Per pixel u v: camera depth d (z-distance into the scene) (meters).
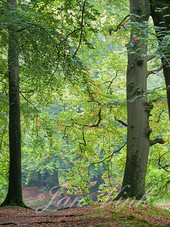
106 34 15.77
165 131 15.74
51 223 6.67
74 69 10.99
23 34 9.86
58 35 10.03
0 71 13.23
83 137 16.19
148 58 12.12
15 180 12.45
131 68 12.03
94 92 15.70
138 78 11.87
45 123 16.11
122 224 6.50
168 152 15.20
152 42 6.41
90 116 16.11
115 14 15.35
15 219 7.77
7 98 13.27
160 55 6.36
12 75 13.13
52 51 10.52
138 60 11.82
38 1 11.07
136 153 11.44
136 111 11.70
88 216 7.46
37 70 10.81
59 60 10.77
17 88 13.08
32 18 9.73
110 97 15.84
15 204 12.05
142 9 11.06
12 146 12.75
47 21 10.58
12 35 9.67
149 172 14.98
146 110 11.68
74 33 10.27
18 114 13.09
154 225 6.77
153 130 15.48
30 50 10.18
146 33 6.52
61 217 7.63
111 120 15.75
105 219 7.03
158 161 14.82
